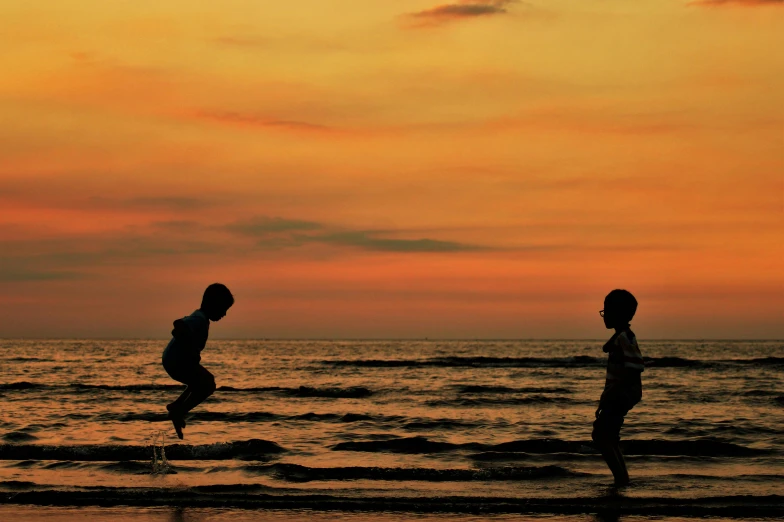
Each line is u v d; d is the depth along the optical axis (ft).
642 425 43.65
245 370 133.59
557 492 23.67
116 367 136.15
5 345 395.55
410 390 79.15
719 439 38.09
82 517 20.39
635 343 24.13
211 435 39.19
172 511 21.13
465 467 28.78
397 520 20.40
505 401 64.28
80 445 33.12
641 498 22.70
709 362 162.50
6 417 47.19
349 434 40.16
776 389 77.15
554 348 403.54
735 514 21.08
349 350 341.00
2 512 20.94
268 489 23.82
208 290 22.70
